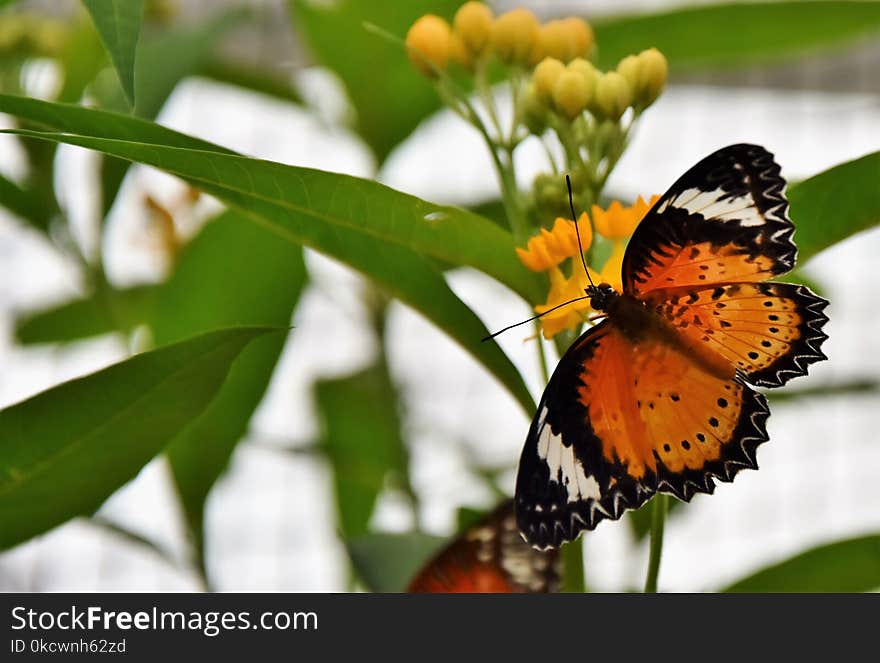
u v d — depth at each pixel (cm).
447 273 83
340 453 84
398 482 85
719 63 85
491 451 110
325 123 88
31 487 68
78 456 68
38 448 68
